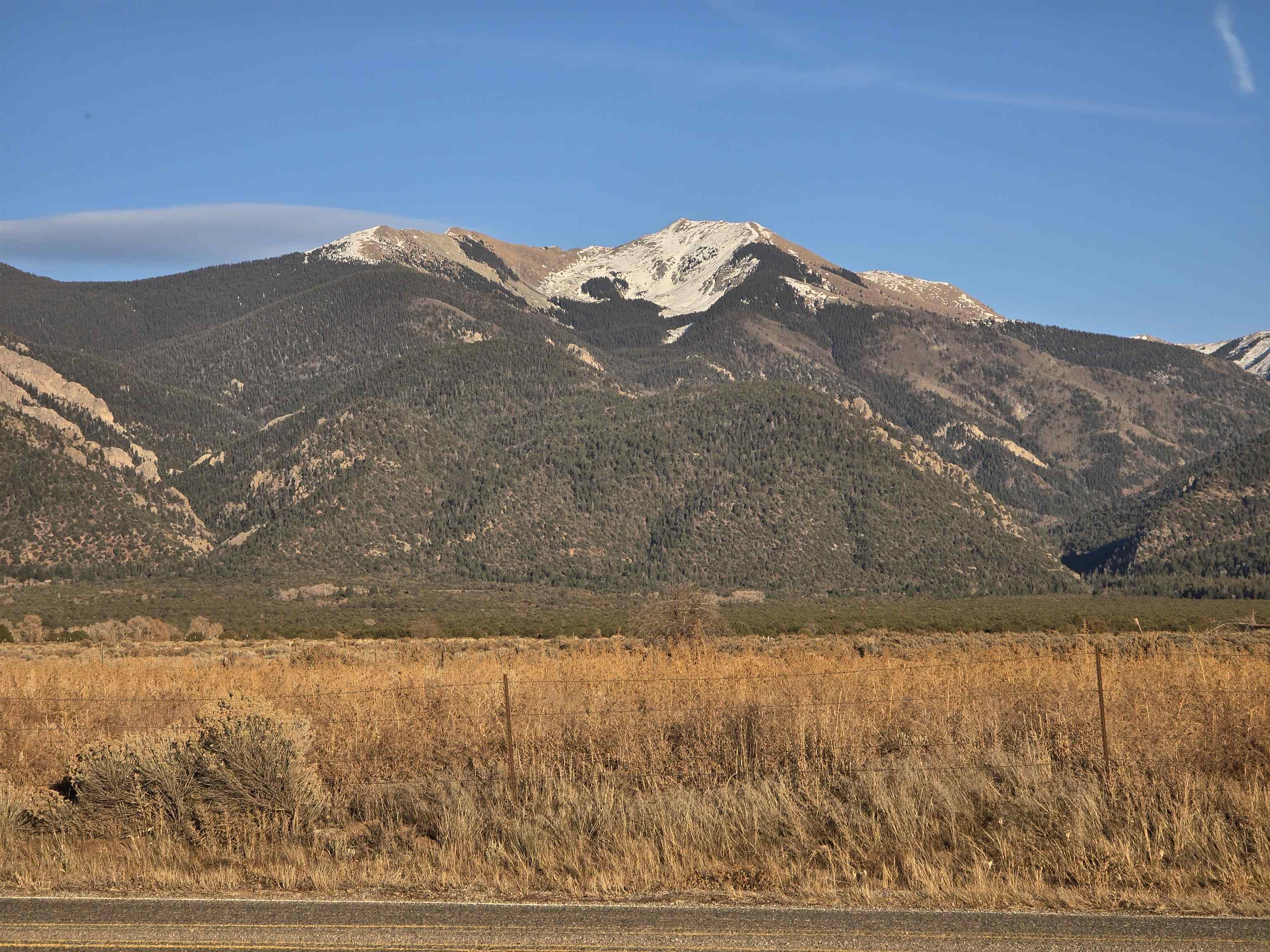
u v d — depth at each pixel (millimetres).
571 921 9086
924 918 9094
